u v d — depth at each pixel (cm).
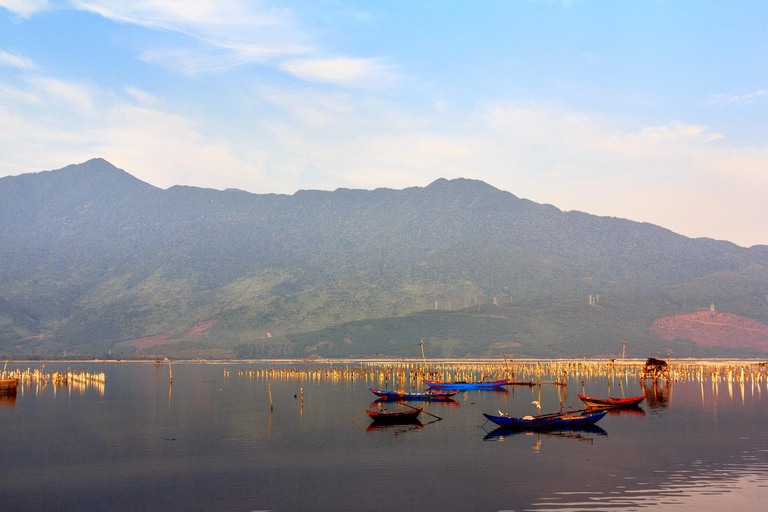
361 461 6197
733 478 5478
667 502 4825
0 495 5153
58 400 12375
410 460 6228
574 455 6394
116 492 5212
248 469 5909
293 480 5519
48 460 6334
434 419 9181
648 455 6372
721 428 8094
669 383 16488
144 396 13250
